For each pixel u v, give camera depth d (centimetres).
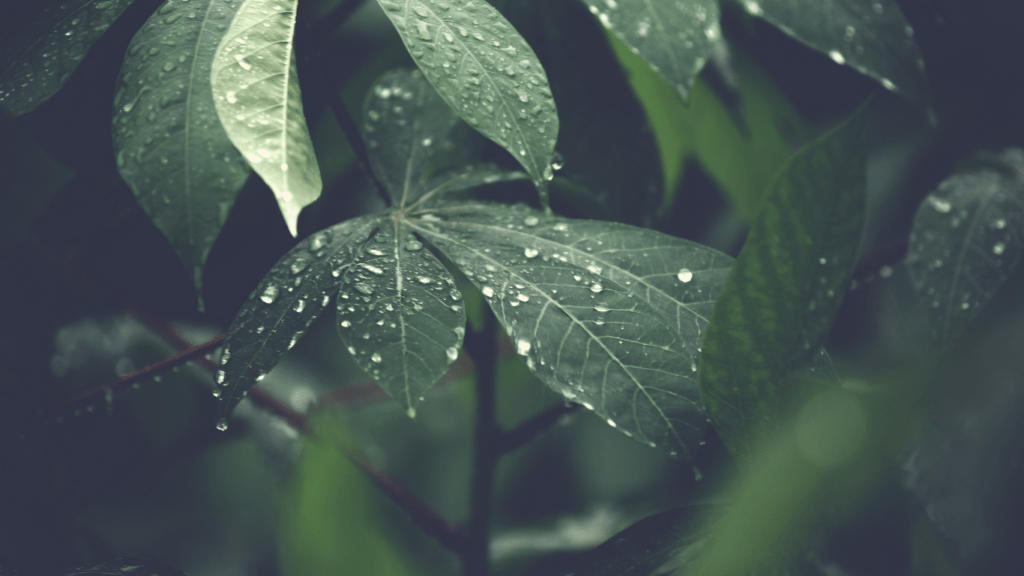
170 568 76
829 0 79
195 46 73
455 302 73
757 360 73
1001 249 79
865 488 70
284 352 72
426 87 85
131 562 76
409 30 73
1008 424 69
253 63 71
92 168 80
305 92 80
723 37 89
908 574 73
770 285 72
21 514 85
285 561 86
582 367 72
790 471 69
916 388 68
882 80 78
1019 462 69
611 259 76
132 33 80
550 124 73
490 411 84
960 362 68
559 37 86
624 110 86
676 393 72
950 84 88
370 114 84
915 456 70
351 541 85
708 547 71
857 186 71
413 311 72
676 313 75
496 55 73
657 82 87
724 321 72
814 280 72
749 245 72
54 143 79
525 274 74
